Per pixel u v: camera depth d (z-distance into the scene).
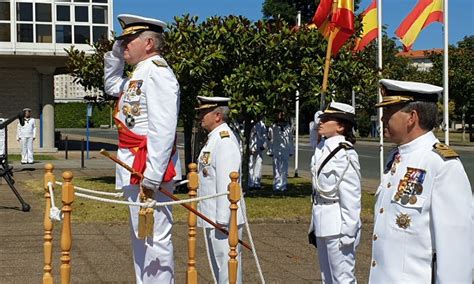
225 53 13.39
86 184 16.69
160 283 5.53
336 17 10.55
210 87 13.18
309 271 8.02
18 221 11.29
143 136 5.33
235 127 14.27
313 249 9.30
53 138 29.81
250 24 13.72
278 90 13.02
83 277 7.54
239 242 6.07
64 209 5.15
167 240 5.54
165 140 5.17
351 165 5.70
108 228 10.60
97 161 25.69
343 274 5.73
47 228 5.30
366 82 13.95
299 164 26.31
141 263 5.55
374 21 15.00
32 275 7.56
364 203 13.43
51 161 25.55
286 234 10.41
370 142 46.03
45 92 29.33
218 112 6.11
